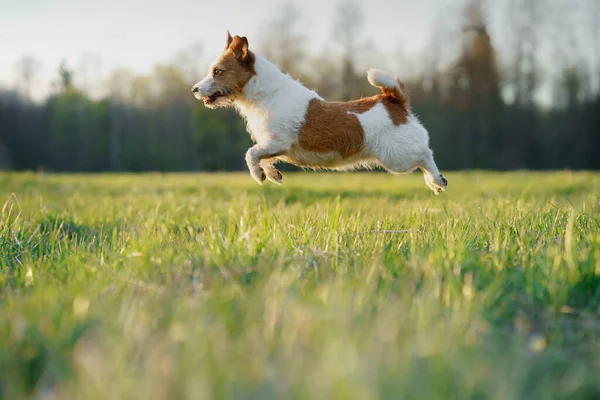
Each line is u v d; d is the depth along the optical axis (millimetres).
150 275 4059
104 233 6922
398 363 2498
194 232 6371
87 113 52125
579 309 3498
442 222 5750
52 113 53781
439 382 2398
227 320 3068
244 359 2635
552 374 2670
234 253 4348
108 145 52469
